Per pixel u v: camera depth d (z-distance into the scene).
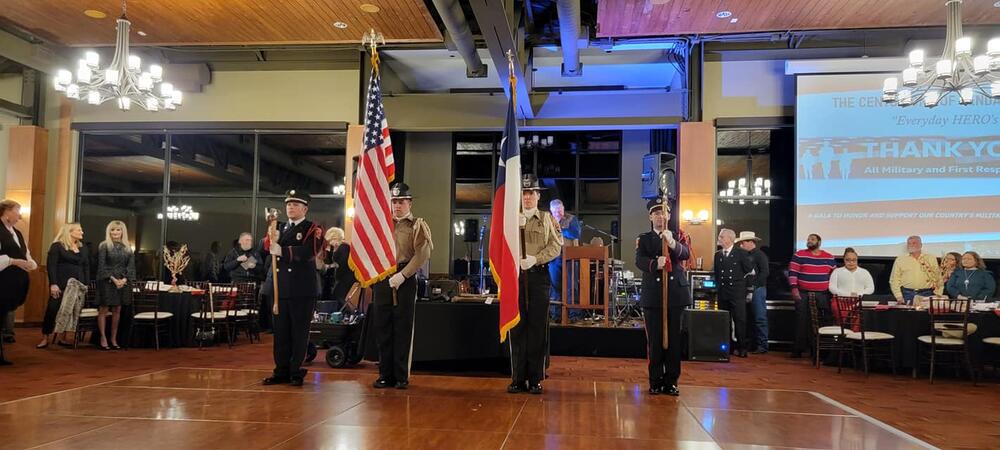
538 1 10.05
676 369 4.93
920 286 8.65
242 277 10.09
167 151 11.99
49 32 9.86
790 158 10.78
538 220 5.12
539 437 3.51
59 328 8.05
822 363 7.98
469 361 6.83
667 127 11.01
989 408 5.22
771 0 8.51
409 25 9.42
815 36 10.45
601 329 8.22
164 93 9.14
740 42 10.65
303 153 11.87
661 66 12.23
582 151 14.09
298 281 5.11
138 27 9.59
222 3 8.69
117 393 4.68
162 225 11.91
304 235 5.17
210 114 11.84
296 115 11.70
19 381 5.73
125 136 12.14
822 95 10.09
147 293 8.38
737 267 8.83
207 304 8.72
